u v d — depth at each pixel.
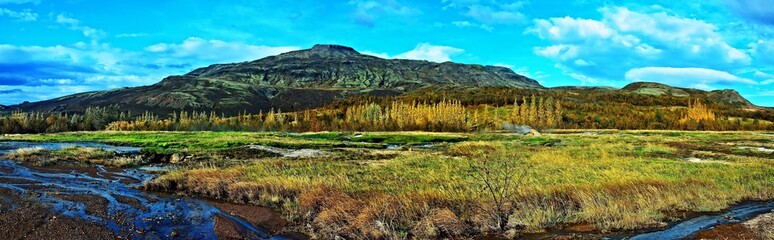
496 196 16.44
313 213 16.12
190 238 13.83
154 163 34.78
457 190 17.97
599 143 54.06
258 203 18.62
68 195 19.48
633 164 29.84
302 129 104.31
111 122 134.88
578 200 16.92
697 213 16.66
